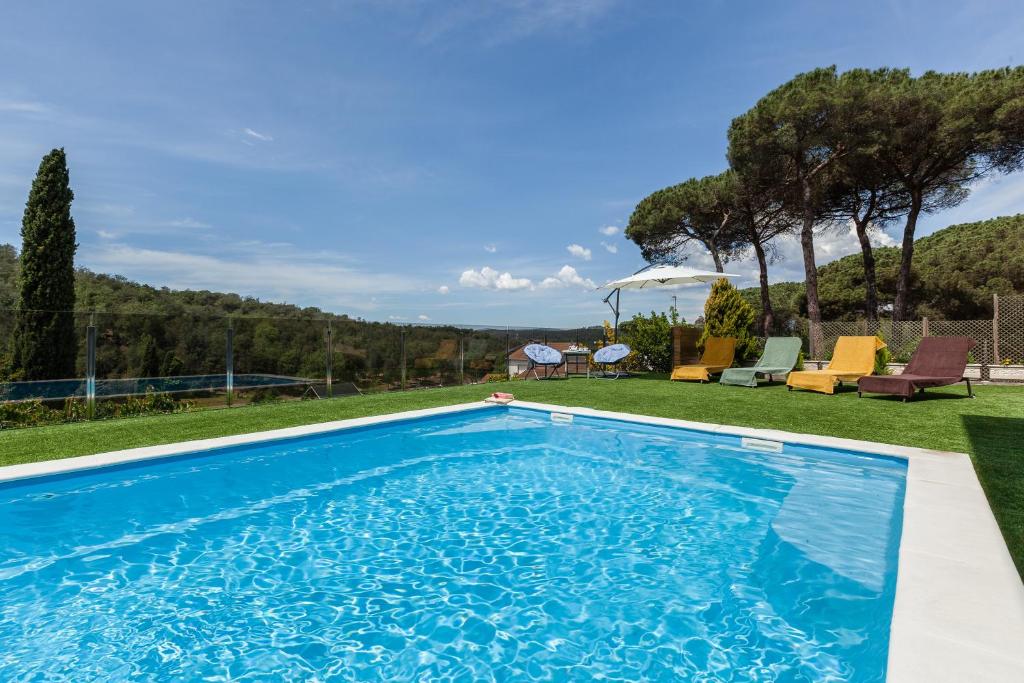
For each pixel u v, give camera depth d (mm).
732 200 18250
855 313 26125
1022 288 23359
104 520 3963
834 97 14516
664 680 2168
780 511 3979
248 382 8773
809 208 15938
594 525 3893
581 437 6672
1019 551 2586
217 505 4297
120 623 2650
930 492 3518
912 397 8477
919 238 31266
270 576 3154
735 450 5785
